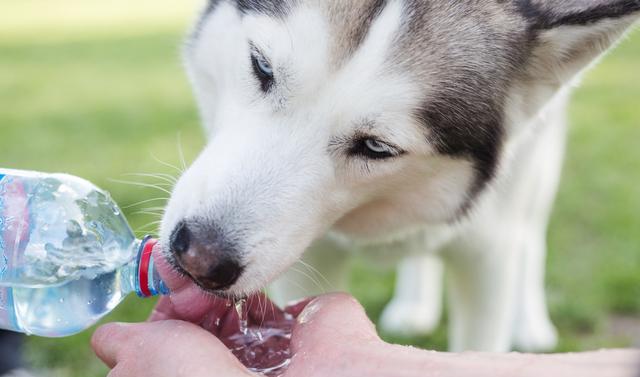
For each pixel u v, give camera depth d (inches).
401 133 25.6
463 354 20.5
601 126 64.9
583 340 37.5
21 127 61.4
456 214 29.0
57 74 82.0
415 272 38.2
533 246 37.4
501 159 28.8
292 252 25.7
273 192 25.1
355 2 24.9
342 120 25.2
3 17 122.3
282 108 25.4
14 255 24.4
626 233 45.0
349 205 27.2
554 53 27.1
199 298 24.3
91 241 24.6
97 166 51.4
